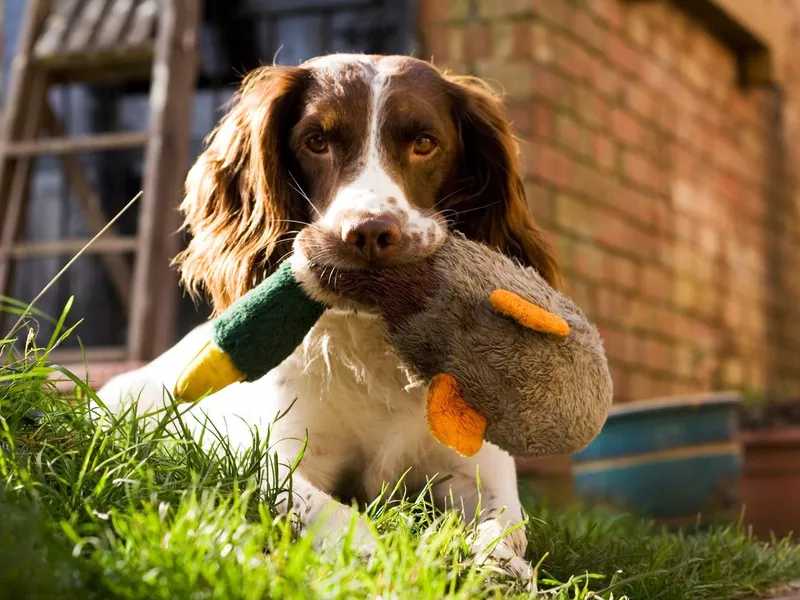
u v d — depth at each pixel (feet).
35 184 21.53
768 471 15.96
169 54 18.60
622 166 22.52
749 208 29.68
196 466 7.63
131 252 20.98
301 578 5.70
